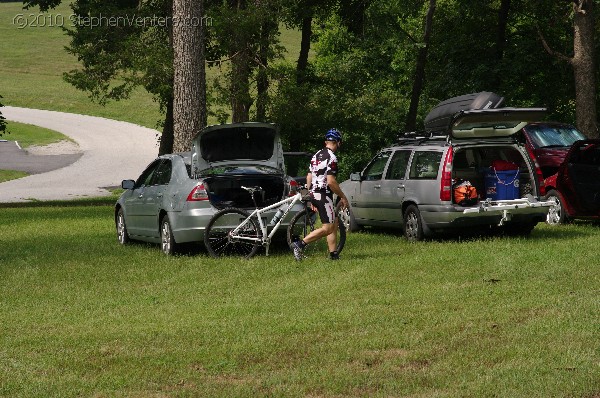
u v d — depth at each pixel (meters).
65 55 190.38
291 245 24.58
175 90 43.19
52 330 16.23
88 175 97.44
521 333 14.83
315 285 20.34
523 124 27.70
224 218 25.38
